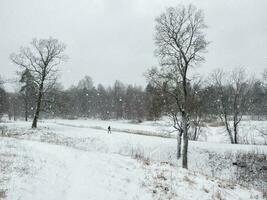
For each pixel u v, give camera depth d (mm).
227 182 14797
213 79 42062
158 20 24828
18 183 8633
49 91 45688
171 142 32812
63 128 45500
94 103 111438
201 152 28688
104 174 11703
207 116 43812
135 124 69000
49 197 8391
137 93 115562
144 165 14531
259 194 13758
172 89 25438
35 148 14391
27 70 43875
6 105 63938
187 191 11617
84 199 8922
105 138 35719
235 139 39469
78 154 14539
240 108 42500
